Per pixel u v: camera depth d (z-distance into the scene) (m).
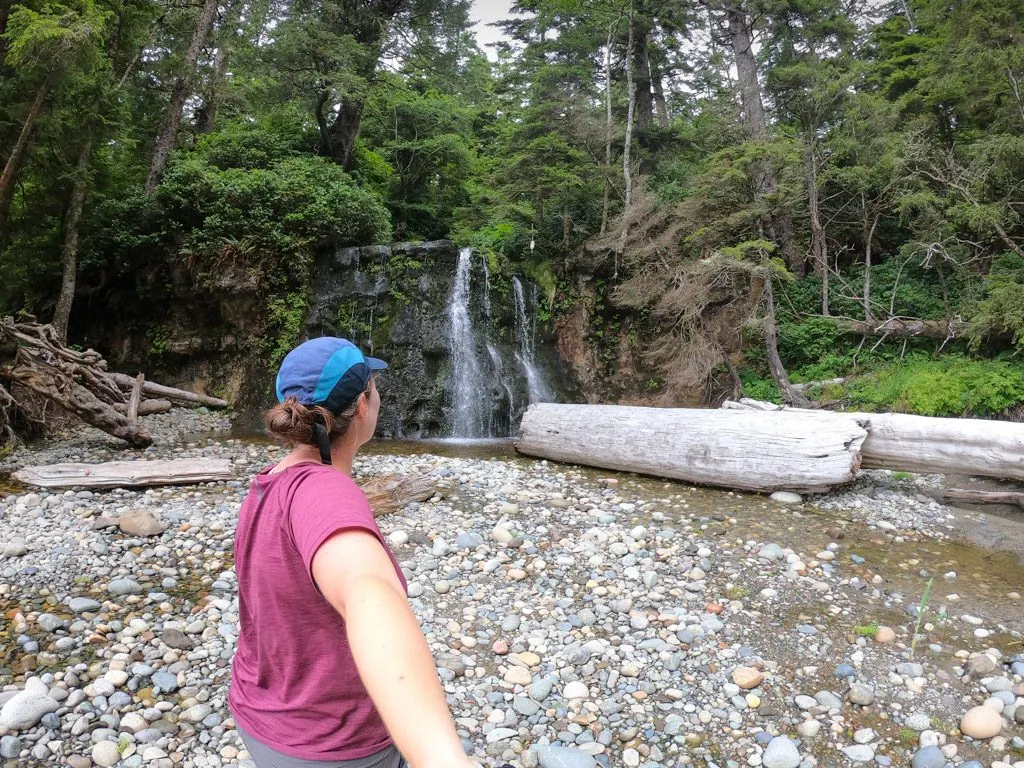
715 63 16.88
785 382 12.12
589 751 2.85
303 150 18.48
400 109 18.98
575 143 15.45
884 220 14.81
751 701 3.23
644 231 13.30
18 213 12.88
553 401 13.65
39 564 4.70
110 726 2.91
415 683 0.75
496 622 4.04
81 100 11.73
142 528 5.35
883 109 13.36
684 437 7.41
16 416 9.46
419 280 13.42
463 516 6.09
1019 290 10.29
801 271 14.59
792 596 4.43
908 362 11.78
